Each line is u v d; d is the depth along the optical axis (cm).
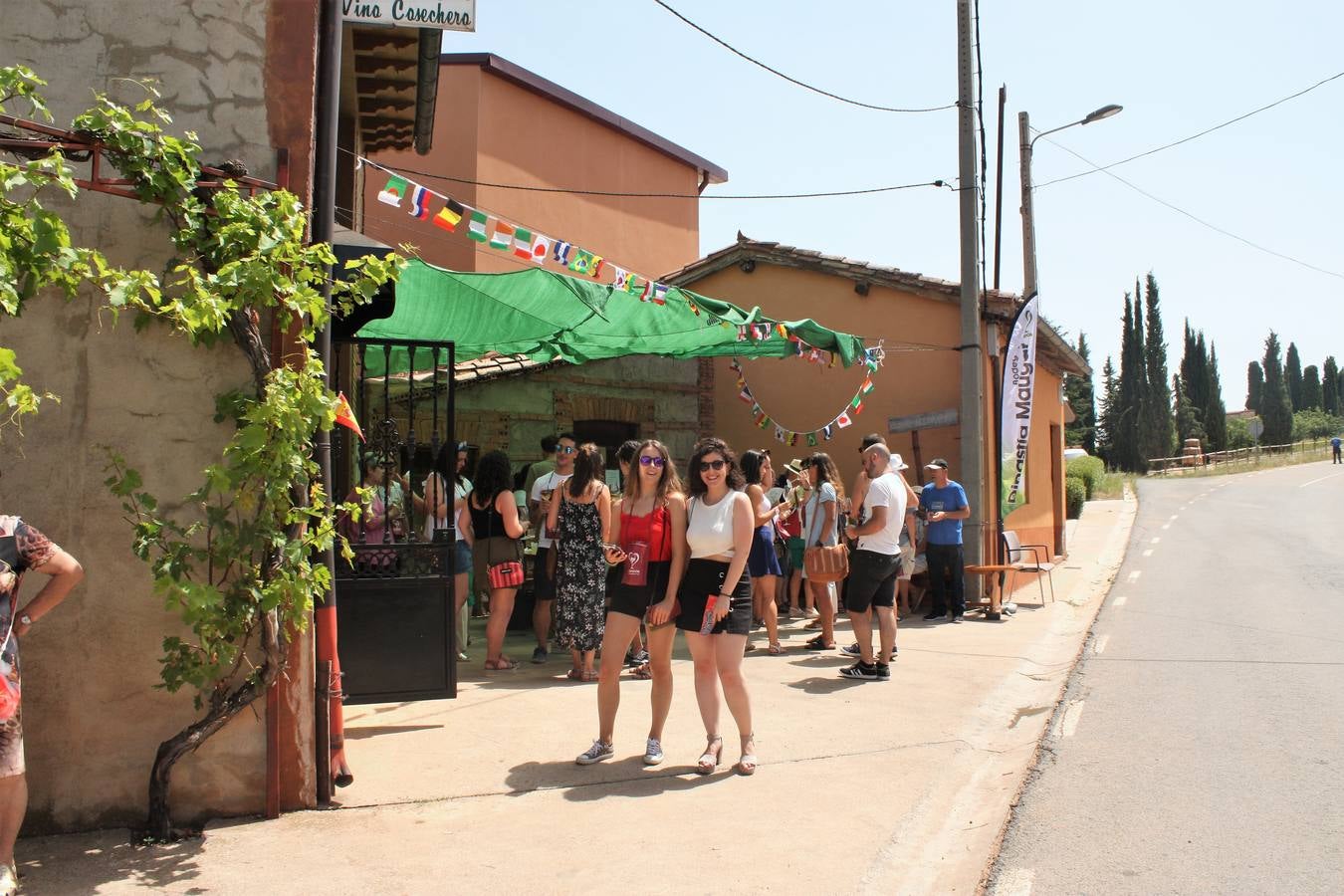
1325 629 1048
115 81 462
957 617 1159
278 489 442
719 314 966
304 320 476
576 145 1861
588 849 443
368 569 604
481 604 1178
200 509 458
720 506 559
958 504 1159
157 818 443
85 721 450
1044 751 615
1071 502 2728
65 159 422
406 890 396
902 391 1371
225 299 441
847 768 573
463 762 569
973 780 571
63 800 447
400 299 852
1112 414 7088
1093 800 521
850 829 473
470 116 1659
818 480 955
